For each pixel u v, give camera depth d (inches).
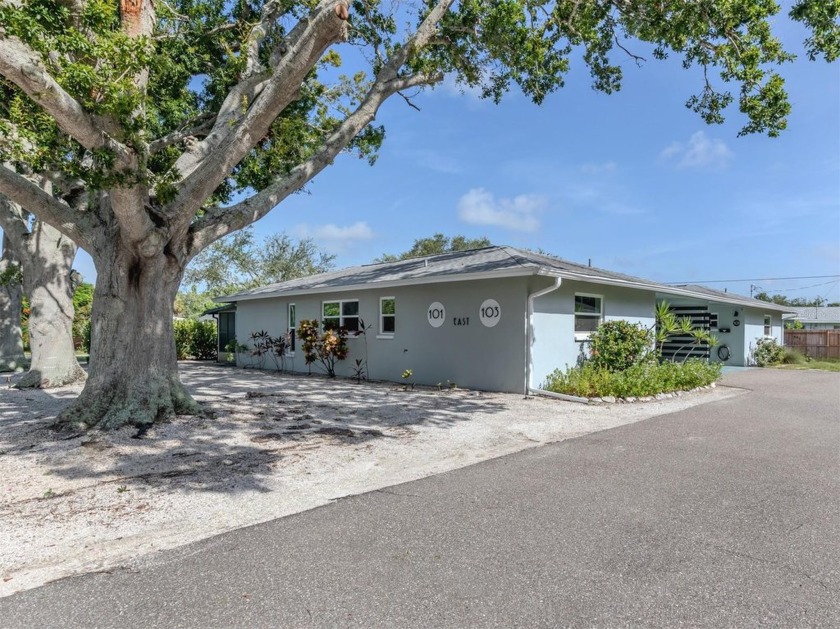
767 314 900.6
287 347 677.9
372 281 519.2
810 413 346.0
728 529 145.3
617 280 474.3
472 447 245.6
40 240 481.1
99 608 104.4
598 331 466.3
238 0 419.2
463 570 120.7
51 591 111.5
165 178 264.5
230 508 163.5
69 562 125.9
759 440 259.9
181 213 281.9
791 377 616.7
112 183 224.2
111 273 284.0
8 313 639.8
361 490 181.3
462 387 471.8
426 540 137.8
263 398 399.9
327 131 447.5
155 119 380.5
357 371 572.4
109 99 203.0
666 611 103.4
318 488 183.8
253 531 144.4
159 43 346.9
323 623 99.0
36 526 148.0
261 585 113.7
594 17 402.6
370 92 378.3
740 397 428.5
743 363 784.9
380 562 124.9
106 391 278.5
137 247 275.3
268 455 226.7
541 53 378.0
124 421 269.6
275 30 434.0
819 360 917.2
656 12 361.7
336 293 610.5
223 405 354.3
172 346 301.7
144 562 125.4
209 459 218.7
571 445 248.5
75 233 286.8
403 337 528.4
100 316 284.5
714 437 266.5
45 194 277.3
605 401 381.7
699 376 467.2
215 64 432.1
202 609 104.0
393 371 538.0
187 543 136.7
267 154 416.2
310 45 239.6
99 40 202.8
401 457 227.0
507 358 438.0
